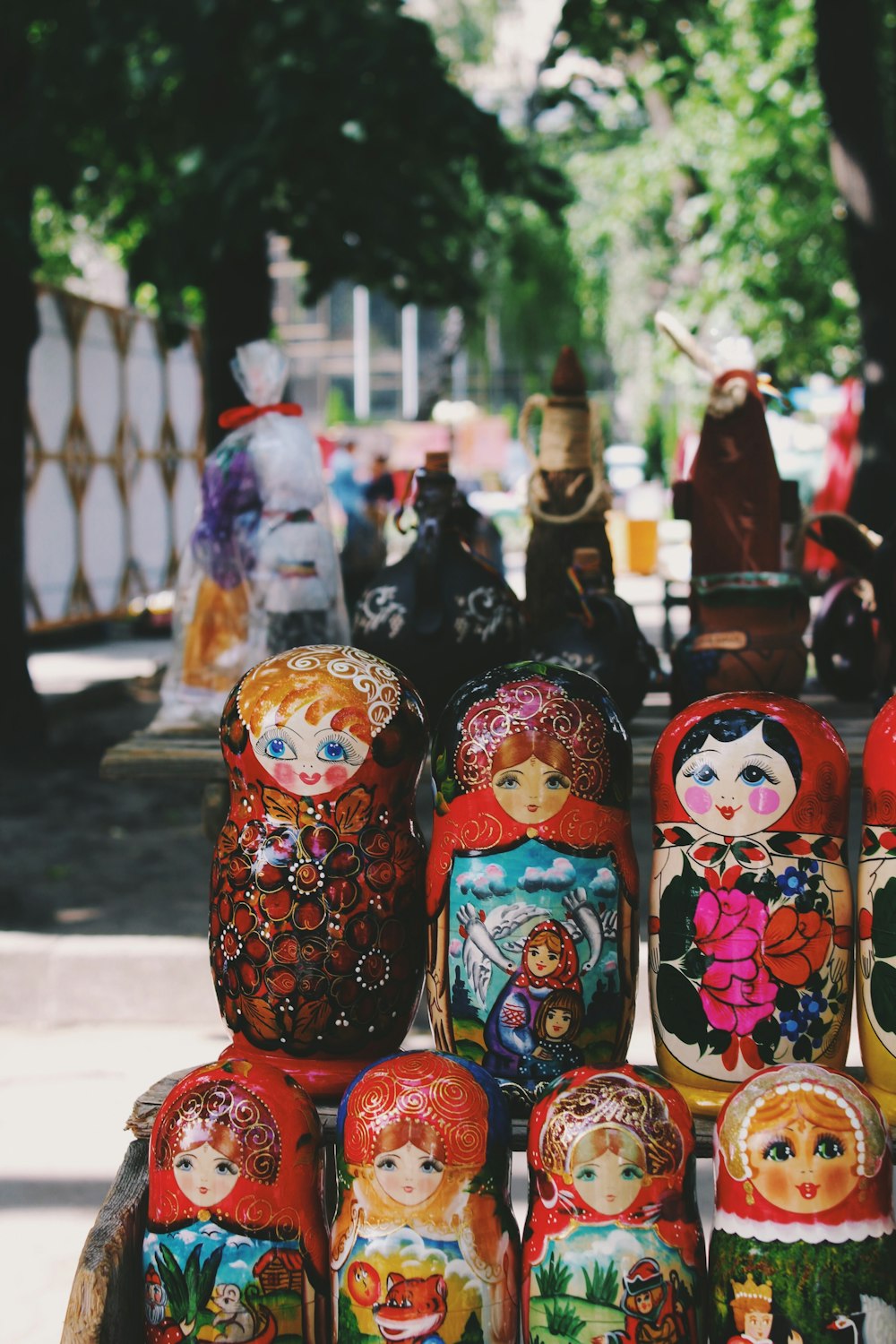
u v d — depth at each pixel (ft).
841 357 44.60
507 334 56.70
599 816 5.86
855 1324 5.02
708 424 10.38
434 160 20.13
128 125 19.67
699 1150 5.65
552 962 5.73
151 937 13.92
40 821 19.84
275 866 5.87
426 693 9.14
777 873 5.64
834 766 5.75
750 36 35.60
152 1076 11.46
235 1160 5.29
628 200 47.93
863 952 5.74
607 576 10.95
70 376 31.68
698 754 5.74
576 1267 5.09
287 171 18.04
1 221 18.53
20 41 20.30
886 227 20.34
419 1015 12.31
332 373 97.30
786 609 9.65
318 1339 5.42
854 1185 5.08
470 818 5.83
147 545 37.24
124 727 26.32
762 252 40.32
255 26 17.48
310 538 10.98
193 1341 5.24
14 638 22.74
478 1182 5.18
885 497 20.20
